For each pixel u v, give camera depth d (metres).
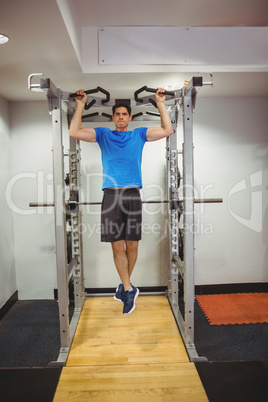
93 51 2.62
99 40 2.60
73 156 2.94
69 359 2.37
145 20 2.52
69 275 2.57
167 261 3.56
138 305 3.37
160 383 2.07
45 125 3.51
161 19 2.52
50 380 2.12
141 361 2.33
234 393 1.96
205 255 3.69
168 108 3.15
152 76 2.76
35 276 3.61
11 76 2.69
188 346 2.47
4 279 3.26
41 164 3.53
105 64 2.61
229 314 3.17
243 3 2.29
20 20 1.79
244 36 2.65
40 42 2.07
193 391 1.98
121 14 2.43
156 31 2.62
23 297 3.63
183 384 2.05
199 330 2.86
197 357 2.33
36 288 3.62
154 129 2.53
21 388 2.04
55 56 2.30
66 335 2.46
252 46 2.66
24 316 3.21
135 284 3.70
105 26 2.60
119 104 2.51
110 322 2.99
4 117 3.34
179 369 2.22
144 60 2.62
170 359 2.35
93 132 2.52
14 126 3.49
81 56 2.54
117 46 2.61
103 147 2.57
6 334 2.84
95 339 2.67
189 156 2.35
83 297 3.44
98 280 3.69
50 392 1.99
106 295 3.61
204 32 2.64
